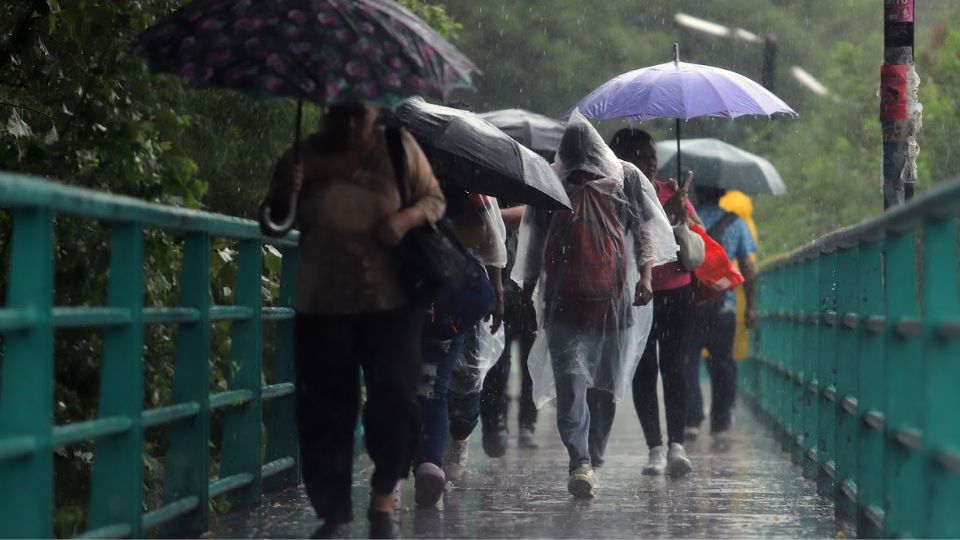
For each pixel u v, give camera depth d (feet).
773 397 110.93
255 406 64.03
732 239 110.93
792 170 240.53
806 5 302.25
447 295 50.57
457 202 60.95
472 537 57.88
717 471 85.92
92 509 48.06
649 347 81.51
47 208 39.88
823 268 72.49
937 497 42.11
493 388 89.56
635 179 71.72
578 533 59.26
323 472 51.83
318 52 48.62
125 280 48.06
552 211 71.10
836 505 64.49
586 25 292.20
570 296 70.49
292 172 49.42
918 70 209.15
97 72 66.28
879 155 230.27
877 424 53.57
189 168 67.21
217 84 49.01
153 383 65.67
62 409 64.23
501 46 289.53
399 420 51.16
